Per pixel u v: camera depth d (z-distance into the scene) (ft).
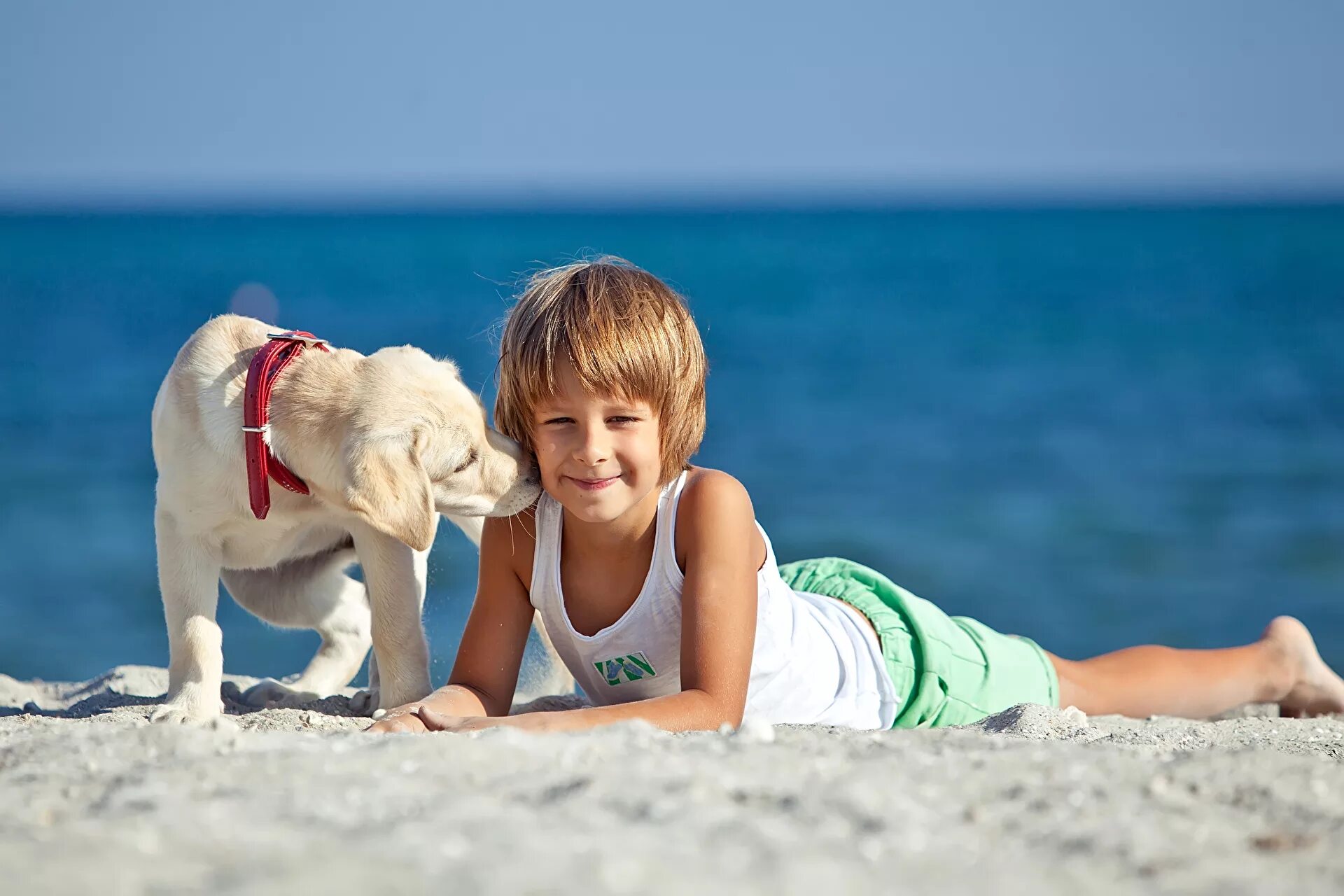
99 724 9.47
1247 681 13.37
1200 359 62.85
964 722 11.72
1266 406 49.16
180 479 11.67
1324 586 27.50
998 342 71.87
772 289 107.76
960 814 5.89
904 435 45.50
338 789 6.12
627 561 10.30
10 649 23.47
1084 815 5.94
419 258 143.23
